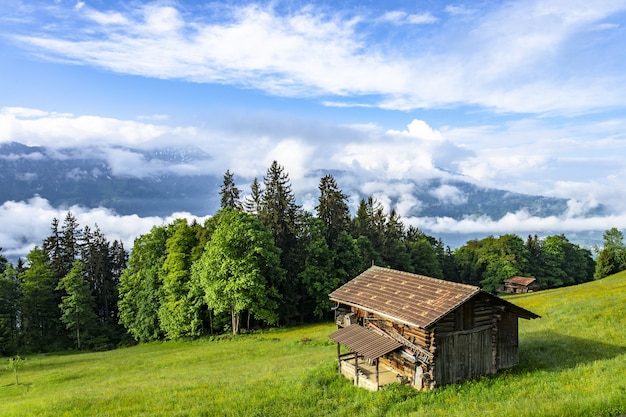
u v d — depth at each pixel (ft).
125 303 246.06
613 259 382.42
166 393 90.58
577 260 437.58
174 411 76.43
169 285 211.41
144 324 230.68
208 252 191.01
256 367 116.67
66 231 287.48
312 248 224.12
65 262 282.36
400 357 86.33
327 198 263.90
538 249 421.18
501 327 82.48
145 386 102.22
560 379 68.18
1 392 131.75
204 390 89.81
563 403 51.34
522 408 52.70
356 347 83.30
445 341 77.15
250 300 184.03
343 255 240.53
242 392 84.64
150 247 241.14
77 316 240.32
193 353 161.07
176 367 139.03
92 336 245.04
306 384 85.10
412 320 76.89
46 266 258.98
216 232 191.01
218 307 186.70
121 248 318.24
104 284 284.20
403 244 314.76
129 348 220.02
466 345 79.10
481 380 76.89
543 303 165.27
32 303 242.58
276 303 202.39
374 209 312.71
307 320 235.40
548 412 48.67
